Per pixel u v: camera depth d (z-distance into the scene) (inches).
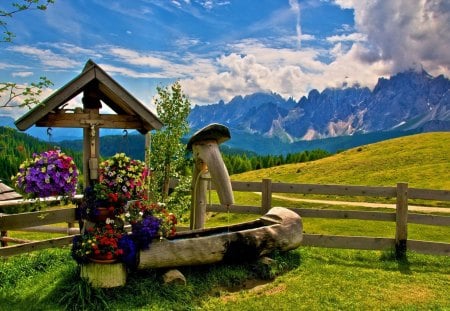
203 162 402.6
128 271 315.6
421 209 926.4
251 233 370.6
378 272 378.6
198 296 316.8
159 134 526.3
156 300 296.8
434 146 2022.6
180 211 505.0
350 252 439.2
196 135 386.9
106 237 299.6
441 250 420.5
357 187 442.0
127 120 340.2
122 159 324.8
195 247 339.3
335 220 727.7
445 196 422.0
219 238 352.8
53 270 343.0
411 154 1909.4
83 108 329.7
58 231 486.0
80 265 311.6
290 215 413.7
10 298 295.4
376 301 313.3
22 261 361.7
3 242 486.9
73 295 287.9
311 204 1057.5
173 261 328.8
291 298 316.8
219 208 472.1
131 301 293.9
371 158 2028.8
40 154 305.1
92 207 310.2
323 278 360.2
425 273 379.6
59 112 322.0
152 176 503.2
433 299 318.7
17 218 332.5
